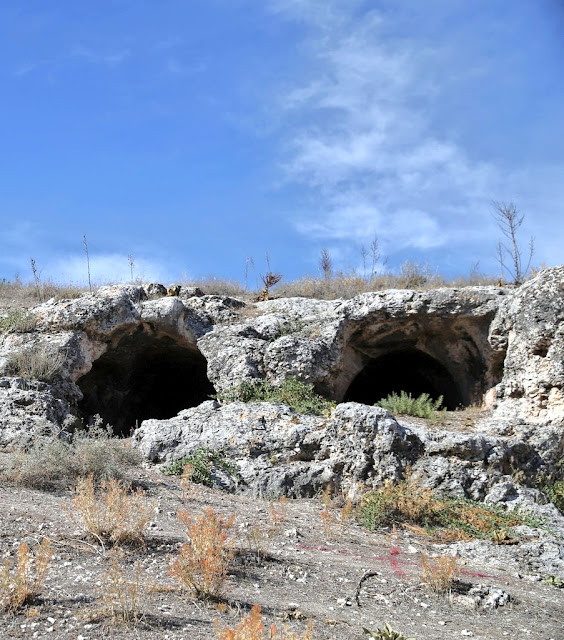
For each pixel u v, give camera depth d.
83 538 7.60
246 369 15.67
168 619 5.79
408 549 9.52
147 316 16.66
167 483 10.99
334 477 11.77
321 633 5.97
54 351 15.02
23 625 5.48
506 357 15.33
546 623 7.11
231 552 7.64
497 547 9.74
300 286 21.86
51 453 10.17
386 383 19.38
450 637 6.37
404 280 21.47
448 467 11.70
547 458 13.20
